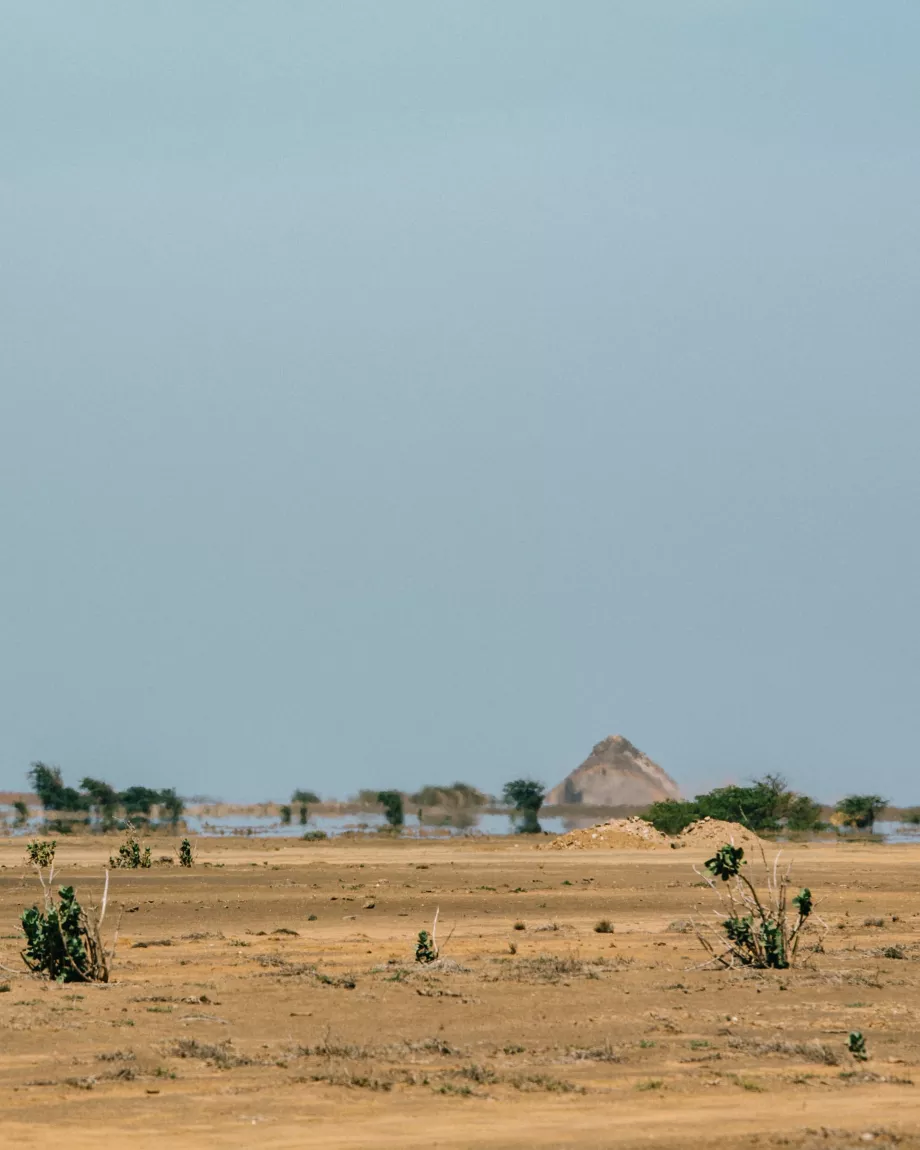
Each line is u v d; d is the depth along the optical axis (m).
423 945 104.50
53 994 88.56
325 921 141.88
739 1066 70.25
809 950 112.25
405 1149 53.19
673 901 160.62
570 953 111.81
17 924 140.00
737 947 105.25
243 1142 54.19
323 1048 71.56
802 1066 70.50
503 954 113.19
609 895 167.62
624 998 90.00
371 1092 63.38
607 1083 66.12
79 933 97.00
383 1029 79.56
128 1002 86.06
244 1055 70.56
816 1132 56.00
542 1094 63.44
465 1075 66.31
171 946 118.69
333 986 93.25
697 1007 87.38
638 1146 53.75
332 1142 54.28
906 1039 78.38
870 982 96.19
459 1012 84.75
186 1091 63.22
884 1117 59.47
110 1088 63.56
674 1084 65.75
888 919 142.88
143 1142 54.06
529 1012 85.12
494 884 185.12
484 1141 54.56
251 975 98.88
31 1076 65.94
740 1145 53.97
